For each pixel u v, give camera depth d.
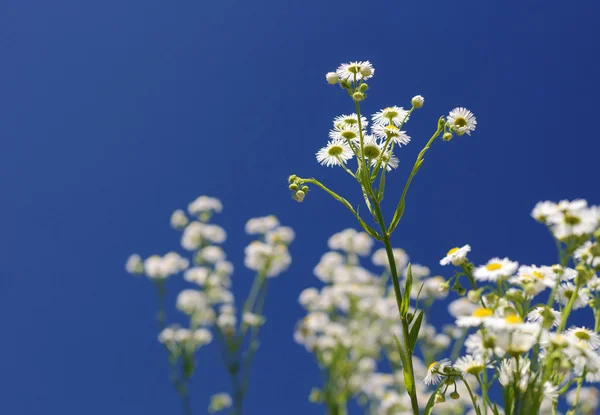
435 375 0.52
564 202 0.50
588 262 0.50
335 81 0.61
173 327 0.85
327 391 0.79
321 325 0.82
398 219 0.57
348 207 0.58
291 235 0.92
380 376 0.81
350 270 0.88
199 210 0.95
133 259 0.88
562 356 0.48
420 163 0.58
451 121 0.58
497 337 0.49
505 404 0.49
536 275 0.51
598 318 0.52
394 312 0.83
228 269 0.90
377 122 0.61
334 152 0.60
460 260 0.53
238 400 0.82
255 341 0.83
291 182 0.60
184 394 0.82
